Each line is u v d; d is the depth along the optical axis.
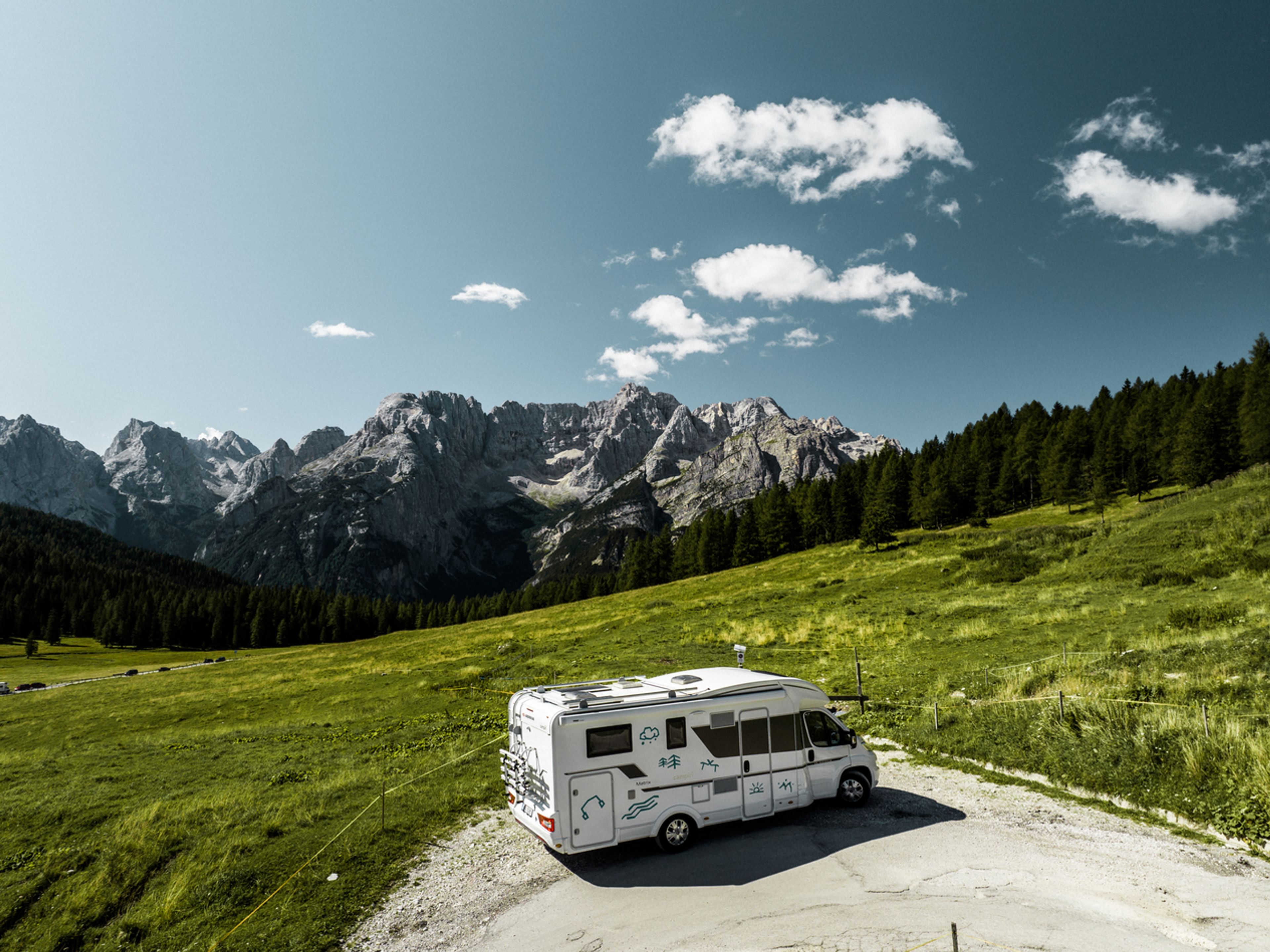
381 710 35.47
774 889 10.87
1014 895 10.03
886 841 12.43
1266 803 11.38
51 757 29.28
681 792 12.55
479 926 10.55
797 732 13.84
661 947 9.40
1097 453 102.75
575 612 84.00
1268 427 83.19
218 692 52.09
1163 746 14.10
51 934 11.63
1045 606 37.91
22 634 152.00
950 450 138.38
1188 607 28.44
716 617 54.50
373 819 15.41
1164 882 10.08
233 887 12.35
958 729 18.67
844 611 48.22
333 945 10.34
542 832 11.84
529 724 12.55
